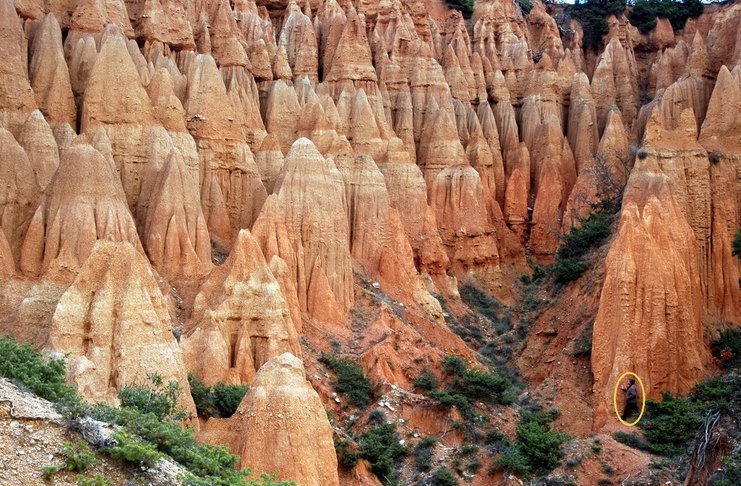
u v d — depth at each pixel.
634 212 53.56
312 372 49.72
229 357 46.09
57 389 27.72
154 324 36.84
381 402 49.62
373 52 80.00
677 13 96.62
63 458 23.64
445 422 49.19
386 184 69.31
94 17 59.03
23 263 45.00
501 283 73.00
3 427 23.88
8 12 53.03
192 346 45.00
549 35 94.00
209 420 36.97
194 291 49.41
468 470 45.69
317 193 57.22
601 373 51.38
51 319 39.25
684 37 95.12
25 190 47.88
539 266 73.69
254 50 69.81
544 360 56.38
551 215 76.75
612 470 44.59
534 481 44.75
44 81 54.66
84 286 37.44
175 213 51.12
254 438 35.38
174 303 48.41
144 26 62.69
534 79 85.19
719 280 57.62
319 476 35.84
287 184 57.12
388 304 58.50
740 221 59.72
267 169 61.28
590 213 67.31
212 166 57.75
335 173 60.53
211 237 56.16
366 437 46.84
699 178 58.88
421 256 68.00
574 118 82.75
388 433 47.44
